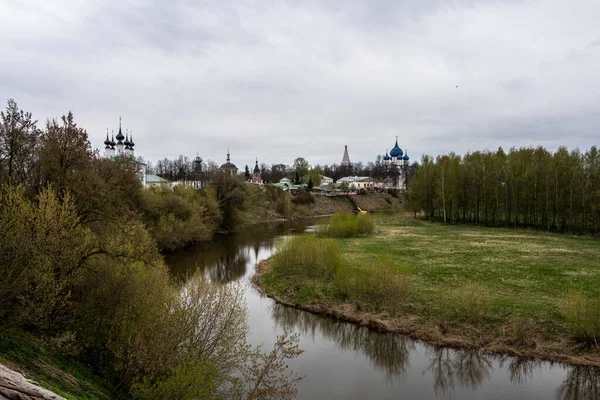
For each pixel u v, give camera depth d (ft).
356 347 85.35
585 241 187.21
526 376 71.41
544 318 85.81
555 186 224.94
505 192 261.24
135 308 59.21
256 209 360.48
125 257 69.26
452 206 285.23
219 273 146.41
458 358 78.23
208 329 56.18
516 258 146.00
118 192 90.27
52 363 48.96
